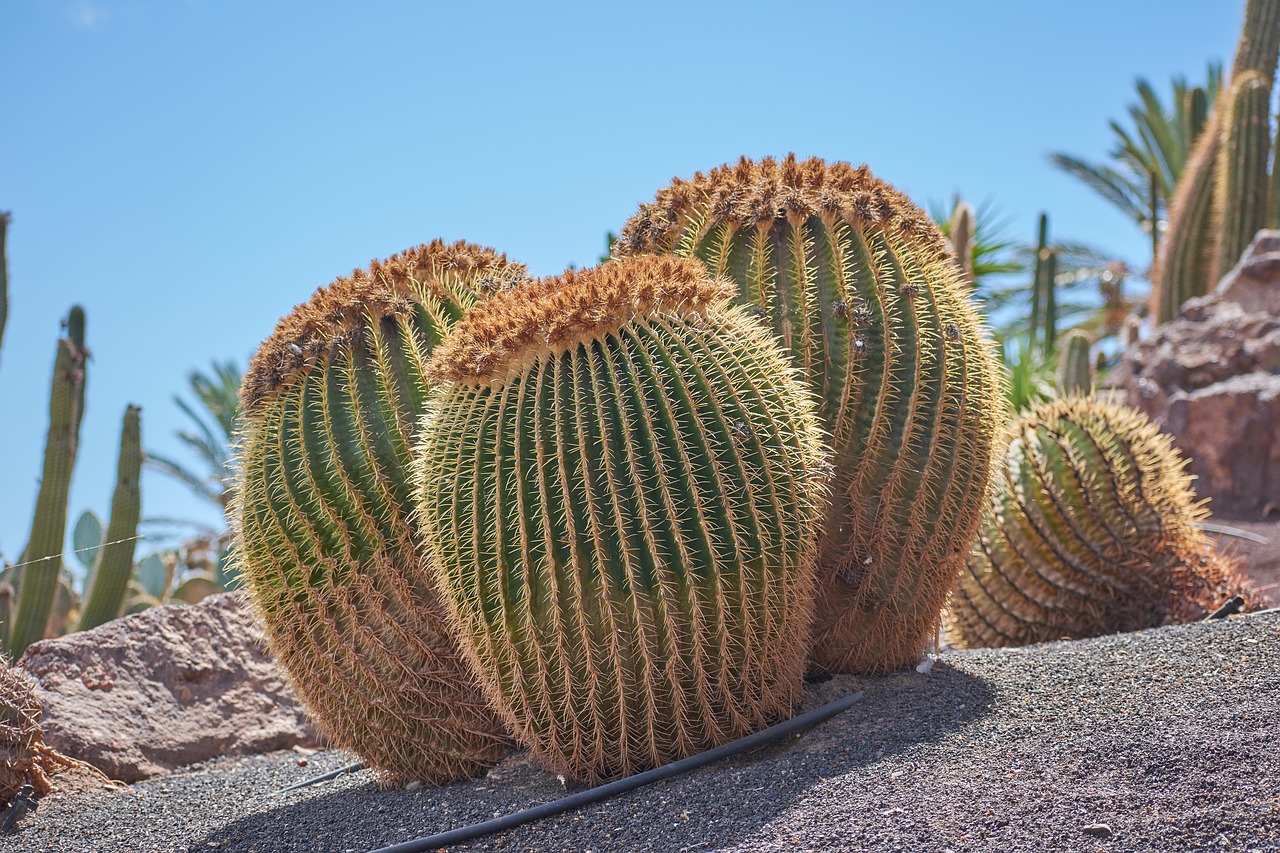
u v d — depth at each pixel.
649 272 4.11
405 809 4.29
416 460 4.21
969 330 4.86
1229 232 13.36
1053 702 4.18
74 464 9.18
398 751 4.55
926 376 4.64
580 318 3.92
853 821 3.36
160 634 6.23
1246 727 3.66
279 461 4.45
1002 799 3.38
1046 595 6.18
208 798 4.93
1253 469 10.00
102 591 9.05
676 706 4.02
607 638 3.92
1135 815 3.20
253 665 6.39
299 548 4.41
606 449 3.85
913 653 4.93
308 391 4.48
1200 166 13.92
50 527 8.94
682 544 3.88
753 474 3.99
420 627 4.44
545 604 3.93
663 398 3.92
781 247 4.71
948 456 4.70
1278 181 14.42
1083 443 6.14
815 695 4.62
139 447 9.33
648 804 3.79
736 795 3.70
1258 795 3.20
